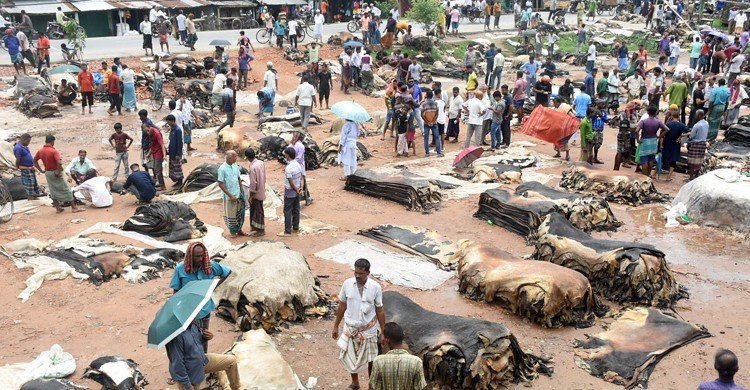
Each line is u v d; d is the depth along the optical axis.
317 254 11.25
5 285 9.89
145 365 7.84
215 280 6.57
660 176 15.91
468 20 45.72
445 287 10.05
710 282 10.24
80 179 14.35
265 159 17.75
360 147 17.83
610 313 9.23
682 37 40.50
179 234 11.77
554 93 25.41
